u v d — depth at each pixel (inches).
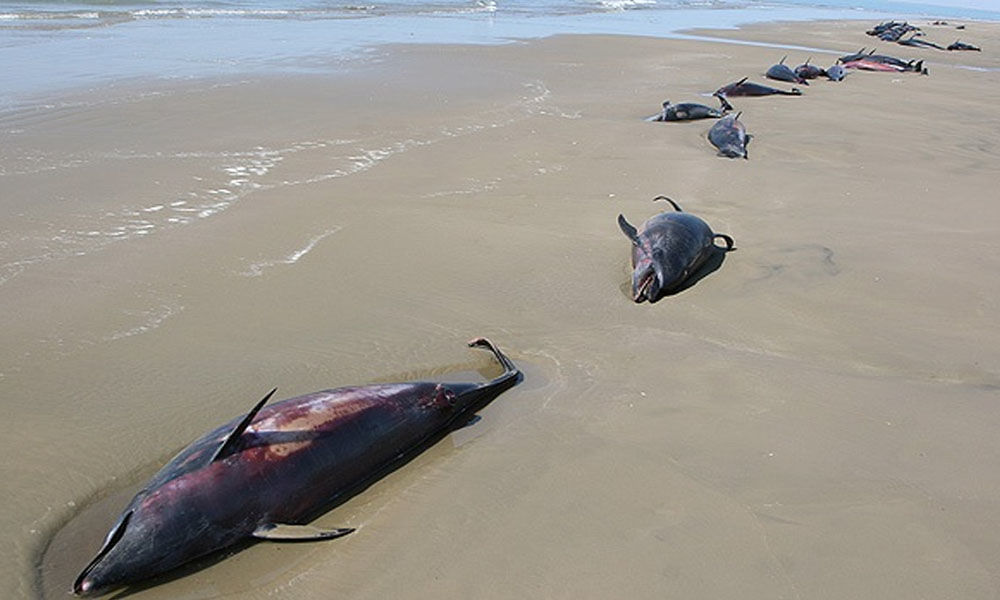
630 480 165.3
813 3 3201.3
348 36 884.0
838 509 154.2
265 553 148.9
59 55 652.1
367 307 249.4
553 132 492.1
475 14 1284.4
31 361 209.5
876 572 137.6
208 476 150.0
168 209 321.7
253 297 251.9
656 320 247.1
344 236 302.5
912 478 164.1
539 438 182.2
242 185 357.1
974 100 706.2
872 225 335.6
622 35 1081.4
